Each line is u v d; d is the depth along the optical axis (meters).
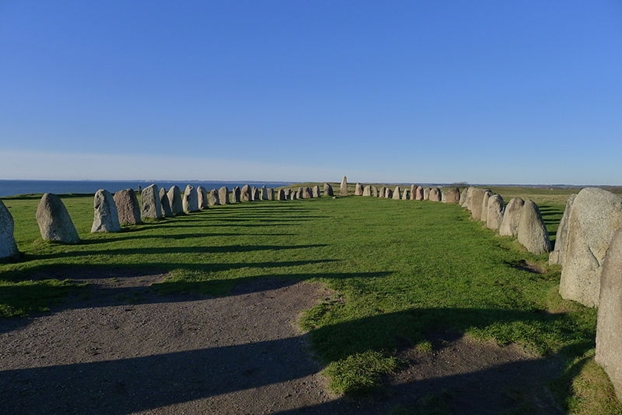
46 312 9.03
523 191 70.44
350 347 7.05
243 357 6.98
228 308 9.34
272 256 14.29
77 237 16.70
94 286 10.94
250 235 18.89
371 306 8.82
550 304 9.20
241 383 6.16
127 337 7.79
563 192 67.44
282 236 18.61
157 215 24.66
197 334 7.93
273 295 10.22
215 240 17.44
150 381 6.20
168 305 9.57
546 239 14.35
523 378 6.40
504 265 12.63
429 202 38.19
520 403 5.78
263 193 45.25
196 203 31.00
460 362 6.82
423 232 19.44
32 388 5.95
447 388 6.09
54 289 10.41
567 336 7.55
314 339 7.44
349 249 15.41
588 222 8.90
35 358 6.90
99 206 19.14
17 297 9.53
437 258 13.67
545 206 31.17
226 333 7.96
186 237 18.16
